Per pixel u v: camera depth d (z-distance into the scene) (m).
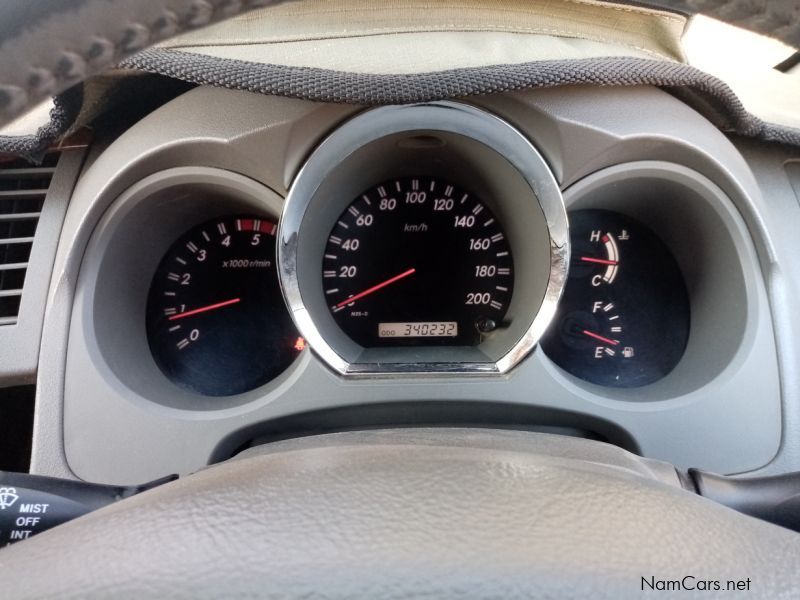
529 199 0.29
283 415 0.29
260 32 0.27
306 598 0.12
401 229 0.32
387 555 0.13
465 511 0.14
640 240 0.34
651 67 0.27
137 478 0.28
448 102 0.27
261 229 0.33
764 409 0.29
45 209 0.30
